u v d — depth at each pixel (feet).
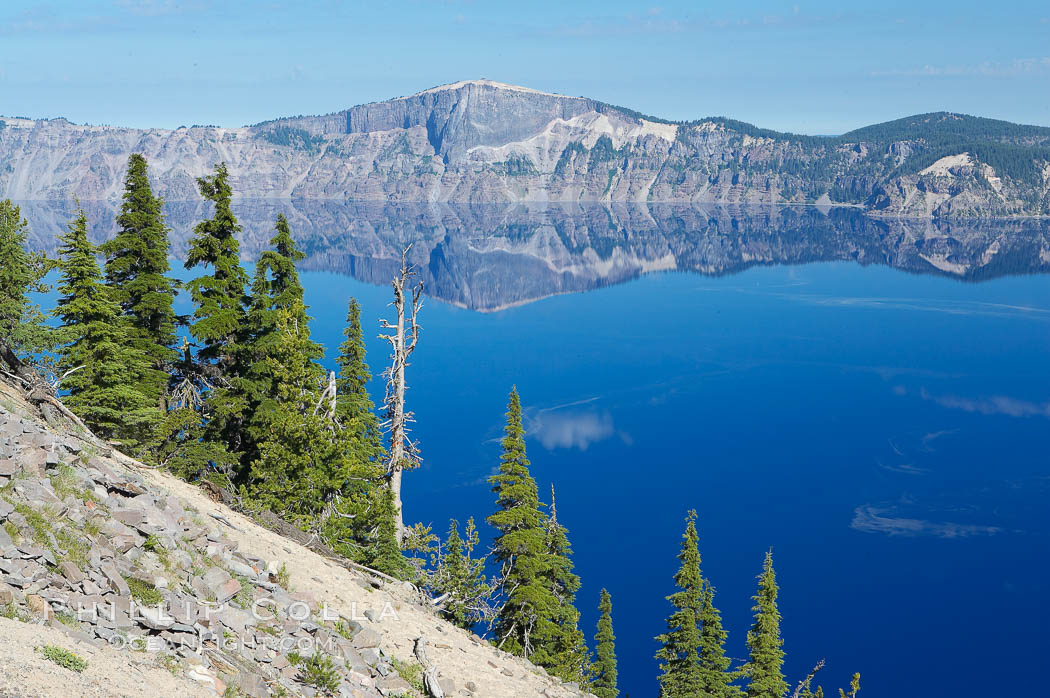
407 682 60.70
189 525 62.18
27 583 41.73
